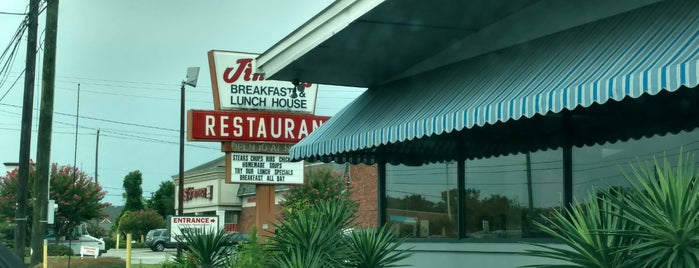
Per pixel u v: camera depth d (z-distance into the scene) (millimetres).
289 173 21312
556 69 8336
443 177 11445
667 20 7598
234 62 21344
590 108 9266
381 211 12633
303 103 21734
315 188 25078
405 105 10680
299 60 11133
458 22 9930
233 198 52344
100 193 40406
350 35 10156
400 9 9328
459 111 8859
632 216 6305
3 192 39156
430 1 9086
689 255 5859
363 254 9852
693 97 8258
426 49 10914
